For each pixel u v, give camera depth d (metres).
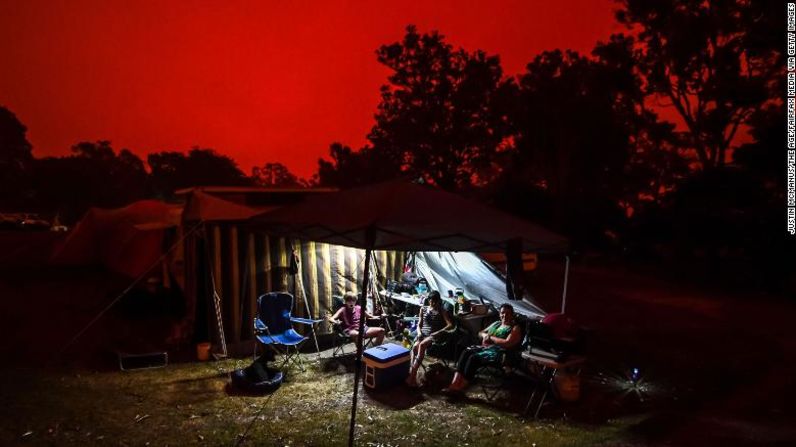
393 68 35.31
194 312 7.35
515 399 5.83
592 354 7.73
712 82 21.05
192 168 70.19
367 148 43.84
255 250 7.33
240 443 4.60
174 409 5.31
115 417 5.08
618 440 4.83
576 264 22.17
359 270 8.24
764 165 17.38
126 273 12.03
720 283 16.64
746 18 19.84
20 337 7.93
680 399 5.98
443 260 8.56
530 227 5.28
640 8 21.72
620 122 26.33
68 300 10.59
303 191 9.80
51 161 56.31
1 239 22.38
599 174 28.61
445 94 34.38
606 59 23.81
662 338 8.96
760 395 6.16
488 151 34.12
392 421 5.16
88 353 7.18
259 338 6.50
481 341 6.99
